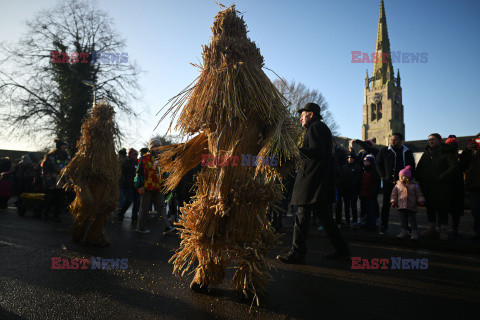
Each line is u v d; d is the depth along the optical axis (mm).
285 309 2639
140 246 4980
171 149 3256
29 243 4992
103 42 22078
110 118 5035
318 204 4113
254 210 2750
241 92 2766
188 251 2949
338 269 3855
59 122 21469
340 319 2482
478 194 5715
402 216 5699
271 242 2869
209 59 2885
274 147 2652
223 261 2842
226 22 2928
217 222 2734
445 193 5523
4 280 3230
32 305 2633
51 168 7621
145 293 2932
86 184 4812
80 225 5004
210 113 2732
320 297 2934
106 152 4883
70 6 21156
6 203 10430
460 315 2600
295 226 4137
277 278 3457
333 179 4340
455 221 6148
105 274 3486
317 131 3863
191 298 2818
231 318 2441
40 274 3449
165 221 6199
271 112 2762
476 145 5914
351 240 6082
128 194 7879
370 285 3295
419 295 3039
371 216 6832
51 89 21266
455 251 5125
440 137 5754
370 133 70000
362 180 7012
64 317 2418
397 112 69938
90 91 21625
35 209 8547
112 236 5832
